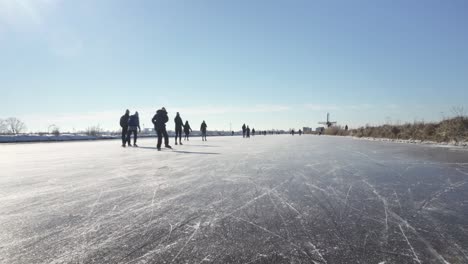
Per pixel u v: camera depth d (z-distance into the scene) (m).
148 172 6.63
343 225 3.07
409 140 21.86
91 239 2.71
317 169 7.03
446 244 2.56
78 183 5.37
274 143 20.98
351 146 16.44
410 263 2.22
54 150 14.41
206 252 2.42
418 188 4.88
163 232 2.89
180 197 4.30
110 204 3.92
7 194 4.50
